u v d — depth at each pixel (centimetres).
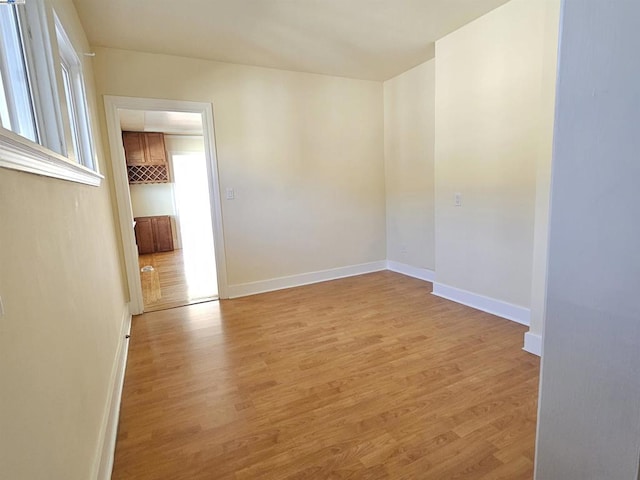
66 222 135
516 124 276
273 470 148
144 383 219
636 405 52
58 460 97
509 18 271
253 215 395
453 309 327
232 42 317
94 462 135
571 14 54
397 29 304
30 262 92
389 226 480
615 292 53
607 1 50
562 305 60
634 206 50
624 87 49
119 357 231
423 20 290
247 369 232
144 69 331
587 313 57
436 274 368
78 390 125
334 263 453
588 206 55
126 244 337
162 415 187
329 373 223
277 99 395
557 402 63
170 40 308
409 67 403
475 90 304
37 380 88
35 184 102
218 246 379
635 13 47
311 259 436
